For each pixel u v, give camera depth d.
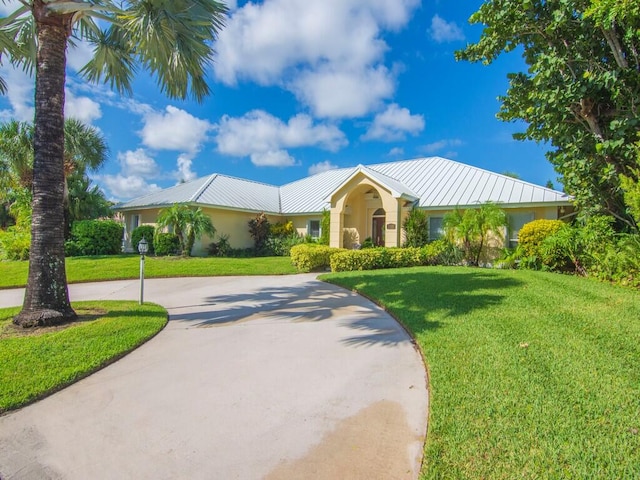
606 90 8.29
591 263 10.20
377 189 17.73
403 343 5.75
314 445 3.10
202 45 8.39
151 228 22.08
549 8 8.31
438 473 2.60
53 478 2.72
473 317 6.59
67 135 19.80
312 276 14.37
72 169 20.12
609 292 8.04
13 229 18.80
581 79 8.08
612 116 8.60
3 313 7.73
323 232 21.02
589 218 10.18
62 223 7.09
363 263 15.08
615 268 9.23
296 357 5.26
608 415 3.23
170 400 3.96
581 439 2.90
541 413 3.30
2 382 4.24
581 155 9.28
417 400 3.88
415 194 19.30
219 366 4.95
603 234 9.70
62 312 6.89
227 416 3.61
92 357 5.10
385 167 25.20
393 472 2.73
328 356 5.28
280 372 4.71
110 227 20.86
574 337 5.29
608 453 2.72
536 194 15.51
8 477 2.74
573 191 10.20
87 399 4.01
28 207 19.33
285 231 23.66
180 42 8.05
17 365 4.75
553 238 11.70
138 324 6.79
